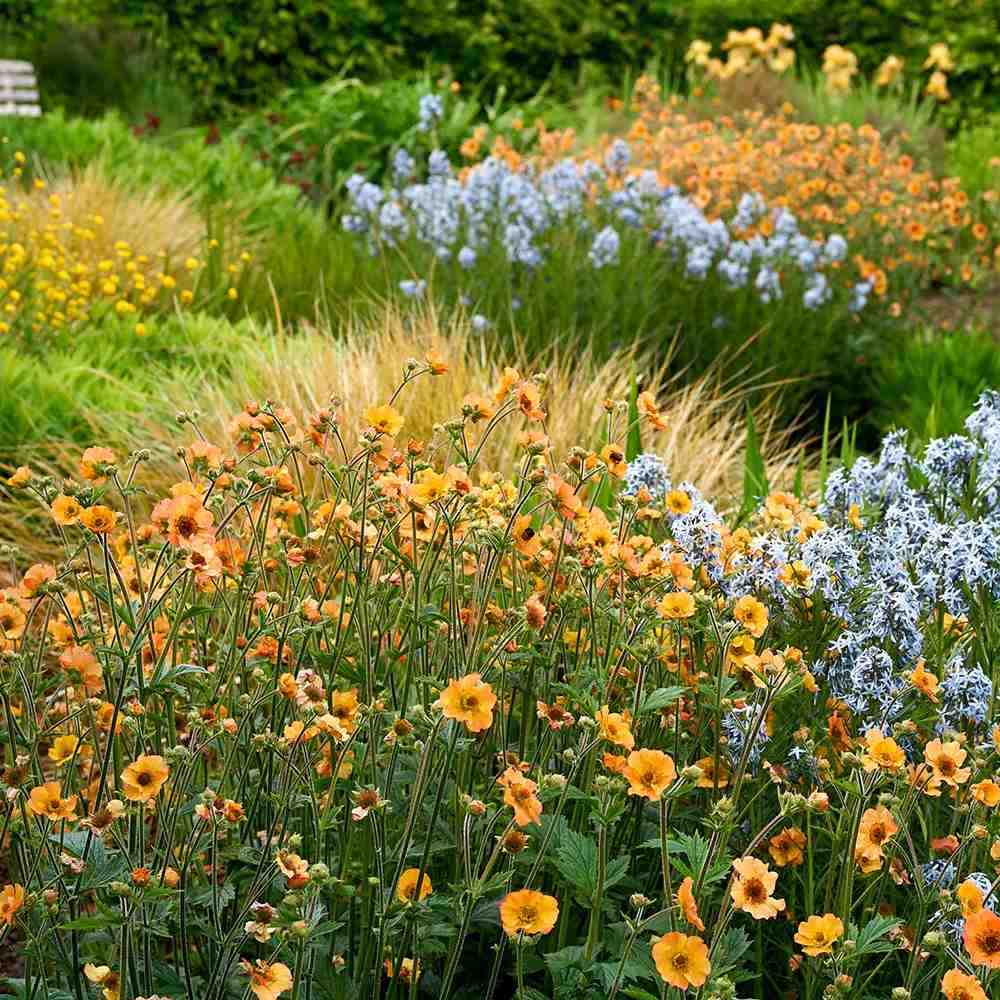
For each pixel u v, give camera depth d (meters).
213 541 2.23
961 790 2.29
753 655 2.25
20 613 2.24
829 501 2.99
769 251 6.66
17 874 2.28
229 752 2.20
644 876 2.34
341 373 4.76
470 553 2.56
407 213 7.16
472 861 2.21
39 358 5.83
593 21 12.42
